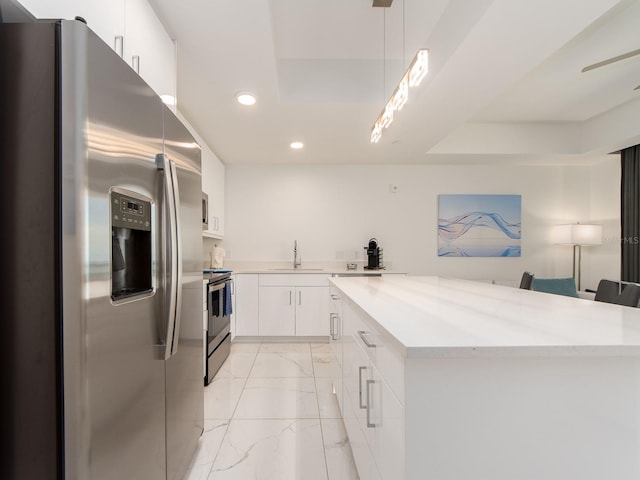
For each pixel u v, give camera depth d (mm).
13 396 810
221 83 2357
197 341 1709
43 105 808
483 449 780
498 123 4004
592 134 3838
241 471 1604
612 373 794
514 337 814
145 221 1128
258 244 4441
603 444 795
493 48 1861
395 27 2270
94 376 838
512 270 4551
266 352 3479
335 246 4477
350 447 1795
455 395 777
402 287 1868
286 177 4465
